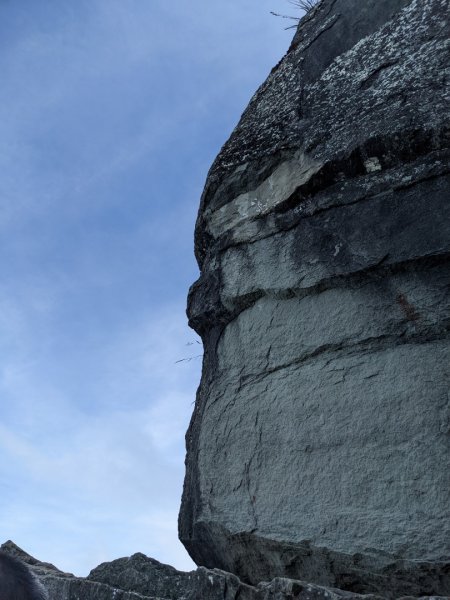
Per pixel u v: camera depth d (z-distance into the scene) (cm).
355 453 578
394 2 689
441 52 635
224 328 687
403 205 592
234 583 546
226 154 709
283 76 731
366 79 665
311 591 510
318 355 617
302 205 646
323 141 649
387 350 588
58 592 658
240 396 652
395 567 546
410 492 550
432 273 575
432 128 591
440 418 553
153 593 630
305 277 628
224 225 695
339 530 571
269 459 619
